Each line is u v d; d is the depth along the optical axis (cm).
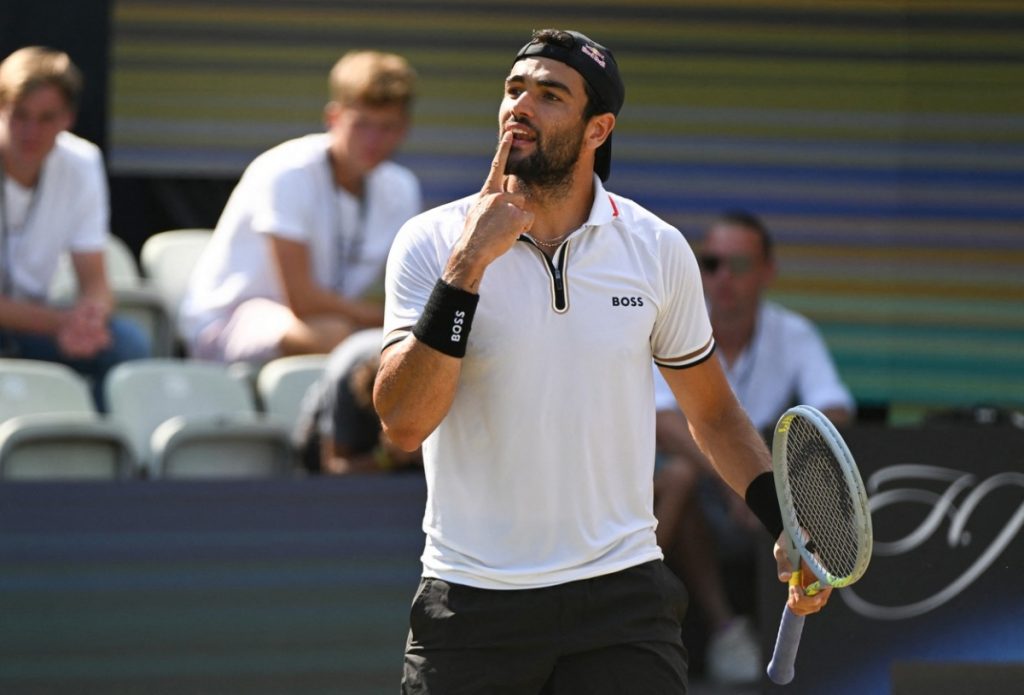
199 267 2562
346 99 2466
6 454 1997
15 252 2361
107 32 2739
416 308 1211
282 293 2466
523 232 1186
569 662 1219
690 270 1255
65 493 1920
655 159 2856
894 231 2897
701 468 2228
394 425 1166
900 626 1819
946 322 2912
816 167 2881
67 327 2239
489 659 1205
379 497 2002
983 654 1820
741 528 2261
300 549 1975
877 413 2927
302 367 2350
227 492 1962
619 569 1213
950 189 2898
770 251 2412
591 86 1218
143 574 1931
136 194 2805
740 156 2866
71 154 2391
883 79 2878
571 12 2823
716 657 2197
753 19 2852
